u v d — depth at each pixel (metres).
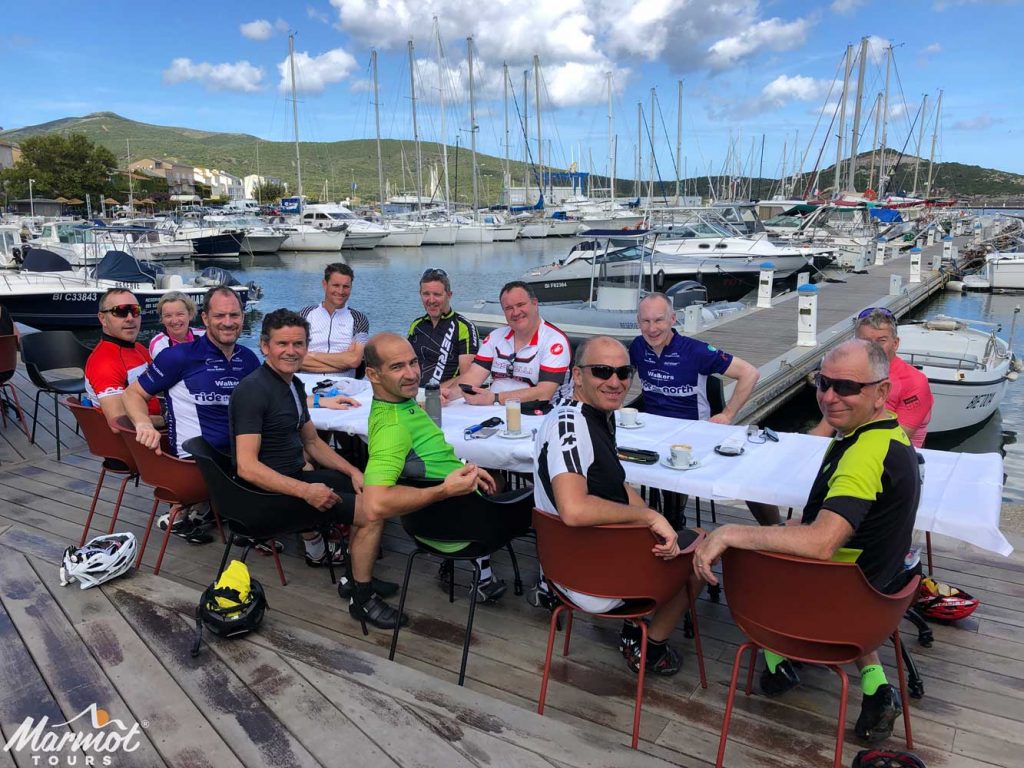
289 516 2.73
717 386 3.90
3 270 17.81
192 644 2.38
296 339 2.87
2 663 2.28
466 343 4.54
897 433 1.96
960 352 9.03
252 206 65.81
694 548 2.22
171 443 3.51
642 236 11.41
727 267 16.50
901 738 2.21
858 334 3.23
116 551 2.81
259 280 27.38
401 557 3.56
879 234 26.47
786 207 26.52
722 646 2.75
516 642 2.78
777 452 2.82
